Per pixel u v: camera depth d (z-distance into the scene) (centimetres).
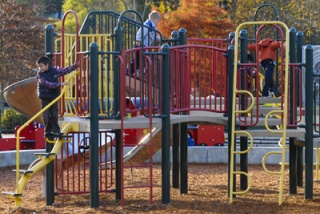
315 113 1424
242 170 1580
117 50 1393
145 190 1605
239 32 1473
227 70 1435
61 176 1529
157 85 1389
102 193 1553
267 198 1459
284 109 1348
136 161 1753
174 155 1653
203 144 2723
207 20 3353
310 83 1399
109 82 1360
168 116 1348
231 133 1391
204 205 1355
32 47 4466
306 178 1416
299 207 1328
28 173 1334
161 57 1359
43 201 1466
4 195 1570
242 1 4231
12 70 4366
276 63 1711
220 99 1448
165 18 3394
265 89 1634
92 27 1708
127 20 1650
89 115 1345
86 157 1495
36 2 5659
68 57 1479
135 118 1398
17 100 1569
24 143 2694
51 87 1323
